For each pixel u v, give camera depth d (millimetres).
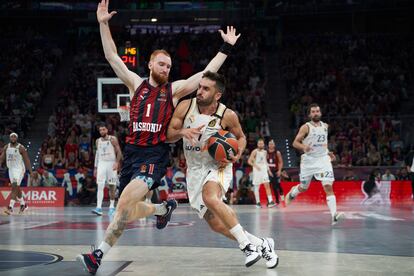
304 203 17578
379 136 21344
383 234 7363
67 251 5746
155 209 5223
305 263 4824
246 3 32344
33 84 26750
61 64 30016
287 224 9133
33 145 23203
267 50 31859
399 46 29125
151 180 4656
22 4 31625
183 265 4766
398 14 30766
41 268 4598
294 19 32219
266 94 27625
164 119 4746
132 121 4789
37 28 32156
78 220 10758
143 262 4941
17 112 24609
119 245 6199
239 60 28812
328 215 11555
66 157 20328
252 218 10648
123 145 21562
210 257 5246
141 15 32250
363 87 26234
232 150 4742
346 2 30859
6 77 27469
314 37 31000
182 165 18031
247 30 31234
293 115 23828
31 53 29484
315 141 9281
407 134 21688
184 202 17953
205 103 4797
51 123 23047
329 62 28172
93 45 30141
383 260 4977
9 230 8375
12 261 5016
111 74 26844
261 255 4645
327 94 25531
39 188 17578
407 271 4359
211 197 4664
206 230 8125
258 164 15805
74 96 25453
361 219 10203
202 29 32562
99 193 12555
